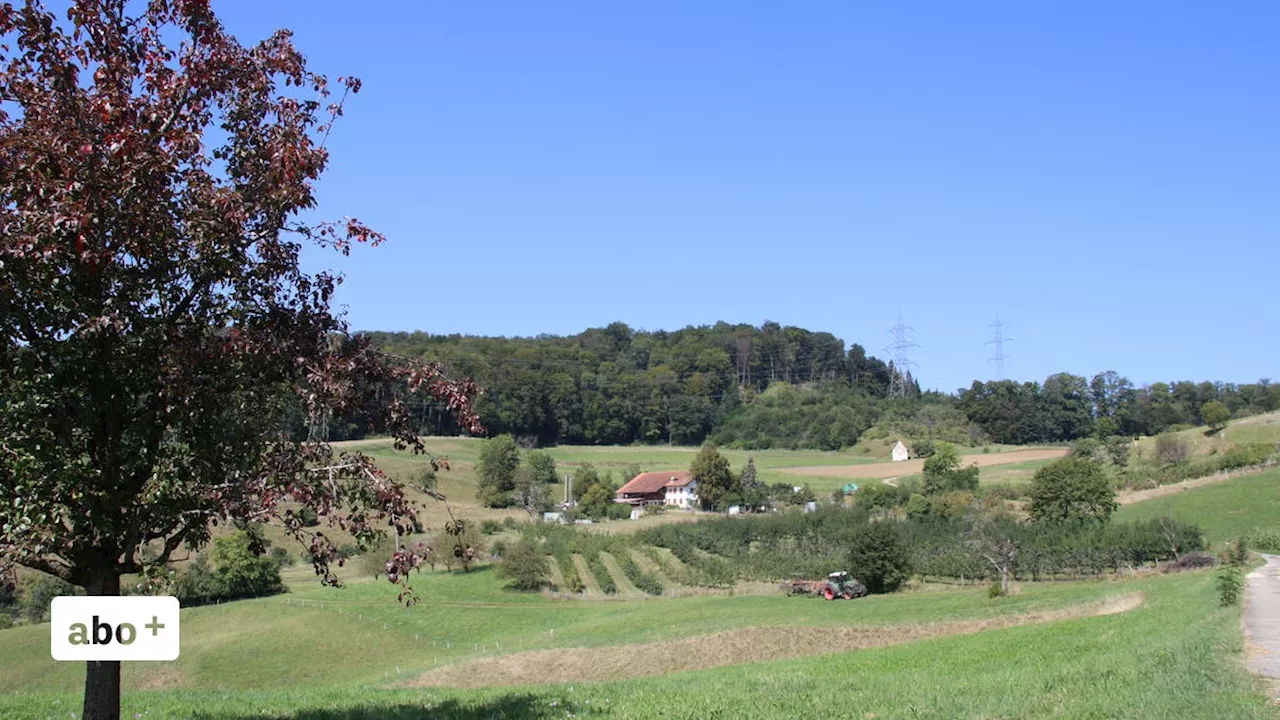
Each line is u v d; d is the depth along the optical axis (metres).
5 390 8.40
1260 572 40.84
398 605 62.47
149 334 8.95
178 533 9.07
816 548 80.69
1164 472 97.31
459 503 101.81
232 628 53.69
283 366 9.60
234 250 9.38
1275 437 114.75
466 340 159.38
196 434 9.13
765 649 37.78
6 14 8.75
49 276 8.41
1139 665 13.30
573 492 115.81
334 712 13.89
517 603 67.19
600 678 35.56
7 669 40.09
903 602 57.56
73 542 8.41
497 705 13.87
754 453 146.75
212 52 9.45
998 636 25.73
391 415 9.85
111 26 9.32
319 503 9.05
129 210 8.45
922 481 107.81
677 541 82.81
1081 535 70.25
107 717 9.33
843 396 177.00
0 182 8.25
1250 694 10.34
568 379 148.25
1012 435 154.25
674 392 165.75
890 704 12.21
